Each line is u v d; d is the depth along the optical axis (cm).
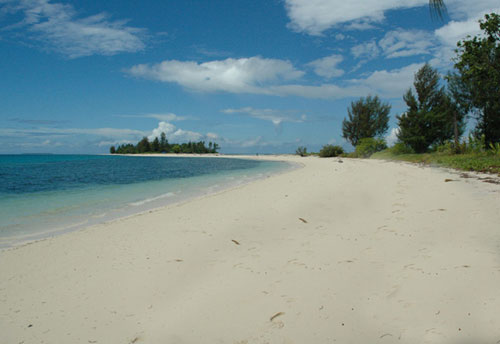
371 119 5381
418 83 3178
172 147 15150
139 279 409
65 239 605
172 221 735
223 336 271
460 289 292
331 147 5691
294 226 623
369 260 404
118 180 2002
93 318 318
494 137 2391
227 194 1164
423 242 446
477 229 468
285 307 306
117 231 659
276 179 1709
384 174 1402
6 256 510
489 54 1973
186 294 359
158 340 274
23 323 313
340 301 306
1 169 3400
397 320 262
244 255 475
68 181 1958
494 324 235
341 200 833
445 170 1381
